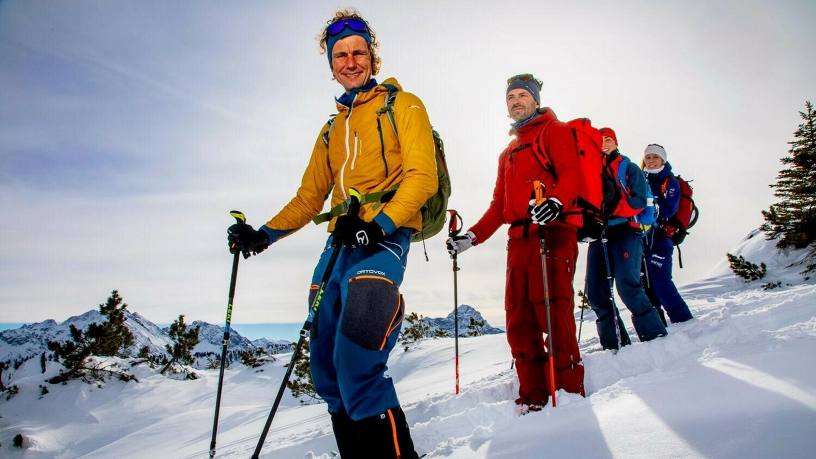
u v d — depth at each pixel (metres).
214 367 42.50
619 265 3.56
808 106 17.28
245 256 2.21
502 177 3.10
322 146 2.33
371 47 2.32
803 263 15.93
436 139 2.08
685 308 4.45
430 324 21.36
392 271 1.80
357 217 1.71
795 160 17.34
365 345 1.69
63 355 26.83
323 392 1.89
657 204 4.53
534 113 2.94
